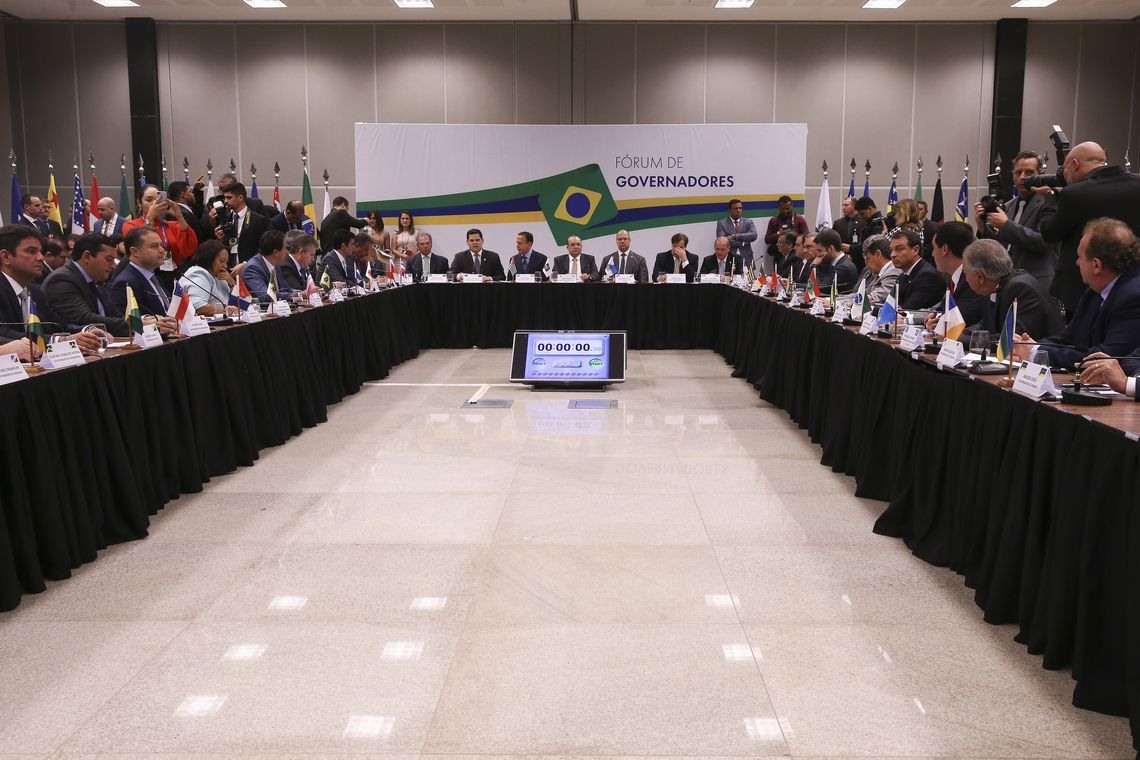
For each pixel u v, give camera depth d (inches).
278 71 552.4
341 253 320.2
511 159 473.4
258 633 115.9
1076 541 97.5
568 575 135.8
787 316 254.7
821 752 88.6
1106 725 92.7
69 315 186.1
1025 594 108.2
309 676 104.5
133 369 155.5
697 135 472.1
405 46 552.1
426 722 94.3
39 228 343.0
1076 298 176.9
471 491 179.5
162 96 551.5
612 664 107.3
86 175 551.8
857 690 100.8
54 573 131.6
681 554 144.8
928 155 554.9
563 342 300.7
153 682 103.0
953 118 551.5
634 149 472.7
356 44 551.5
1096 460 93.0
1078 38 539.8
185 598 126.9
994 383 122.3
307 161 558.9
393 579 134.1
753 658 108.7
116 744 90.4
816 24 547.2
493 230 479.2
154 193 324.8
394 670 106.0
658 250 479.2
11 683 102.8
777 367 264.2
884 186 557.9
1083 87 543.5
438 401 274.7
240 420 195.3
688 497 175.9
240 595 128.0
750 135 471.8
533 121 557.3
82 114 547.2
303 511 166.7
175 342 173.2
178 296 182.7
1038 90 544.4
